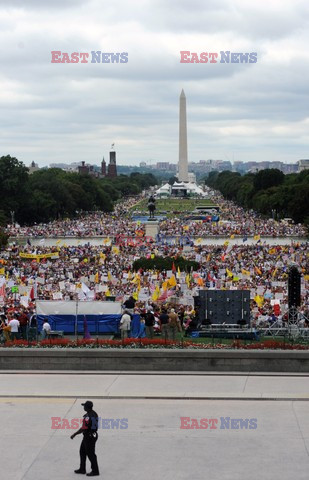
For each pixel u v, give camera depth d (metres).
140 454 47.25
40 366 66.69
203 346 67.94
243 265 161.75
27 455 47.19
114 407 56.09
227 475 44.16
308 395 58.19
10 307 95.94
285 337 75.69
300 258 174.62
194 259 181.00
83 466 44.38
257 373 65.12
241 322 82.06
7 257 195.25
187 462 46.03
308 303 101.56
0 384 62.03
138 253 194.50
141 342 68.50
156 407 56.00
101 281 130.62
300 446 48.47
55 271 155.38
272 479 43.62
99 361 66.50
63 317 80.62
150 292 115.81
